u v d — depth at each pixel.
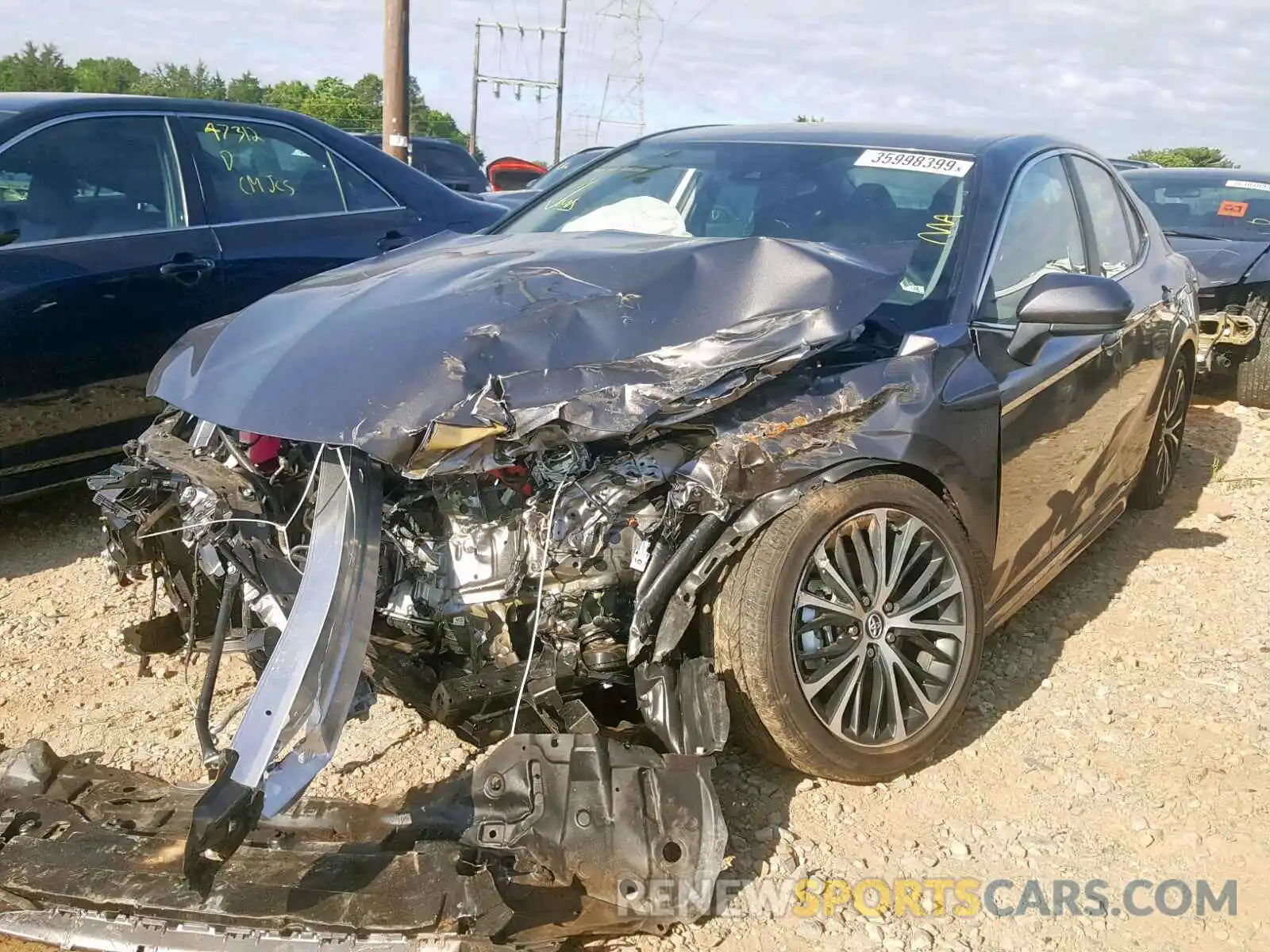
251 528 2.75
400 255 3.60
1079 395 3.78
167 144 5.12
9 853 2.45
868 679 2.96
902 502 2.94
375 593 2.51
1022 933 2.56
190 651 3.09
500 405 2.47
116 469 3.13
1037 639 4.05
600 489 2.57
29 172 4.64
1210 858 2.84
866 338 3.12
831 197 3.72
